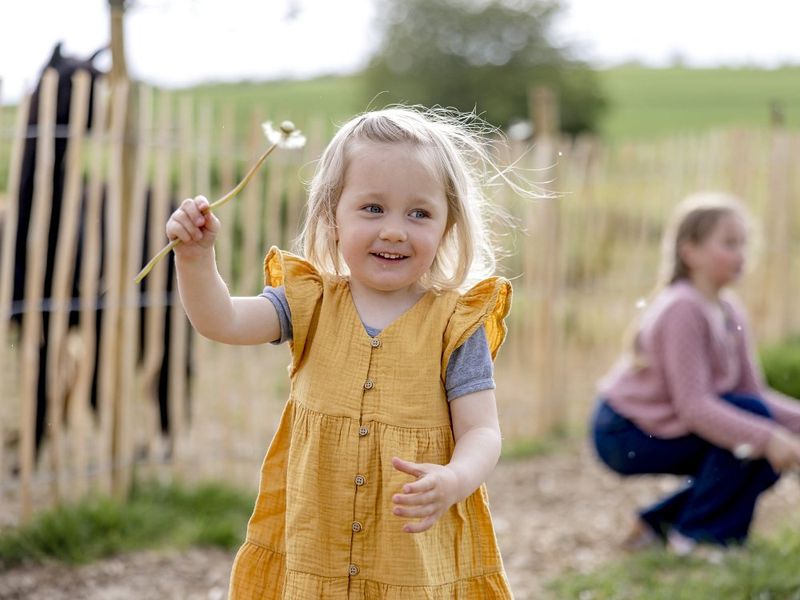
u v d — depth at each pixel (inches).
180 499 202.5
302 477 92.0
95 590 163.2
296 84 1204.5
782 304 361.4
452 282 98.5
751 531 187.0
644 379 186.1
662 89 1380.4
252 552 95.5
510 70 946.1
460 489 84.6
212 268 90.3
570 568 180.7
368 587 90.9
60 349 191.0
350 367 93.0
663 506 188.7
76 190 190.4
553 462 256.7
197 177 211.8
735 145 340.8
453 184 95.3
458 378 93.8
